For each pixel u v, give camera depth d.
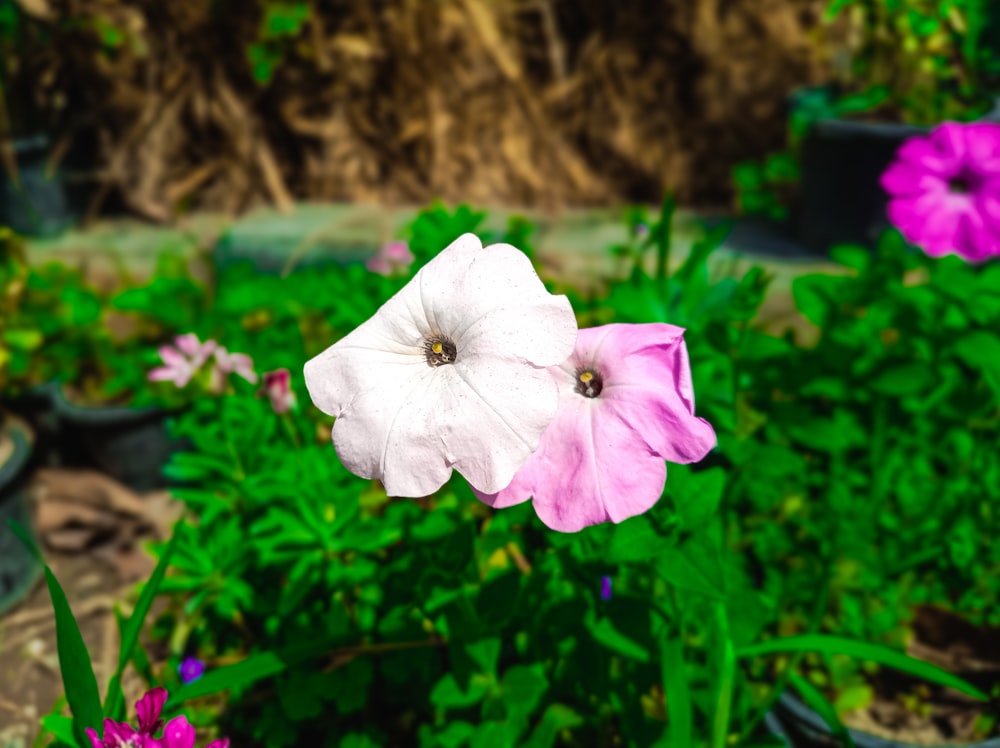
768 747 0.28
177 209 0.73
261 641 0.37
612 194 0.74
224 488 0.37
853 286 0.35
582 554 0.25
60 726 0.24
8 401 0.52
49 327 0.54
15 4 0.67
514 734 0.27
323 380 0.21
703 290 0.32
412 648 0.30
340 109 0.73
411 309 0.21
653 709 0.33
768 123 0.72
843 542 0.35
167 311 0.51
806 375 0.36
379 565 0.34
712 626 0.25
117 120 0.72
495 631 0.28
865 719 0.32
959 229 0.34
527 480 0.21
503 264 0.21
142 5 0.69
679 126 0.73
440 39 0.70
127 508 0.50
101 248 0.66
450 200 0.73
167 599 0.43
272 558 0.32
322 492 0.33
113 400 0.53
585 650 0.29
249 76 0.72
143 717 0.24
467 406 0.20
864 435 0.37
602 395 0.21
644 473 0.20
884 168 0.55
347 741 0.31
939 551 0.34
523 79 0.73
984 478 0.36
